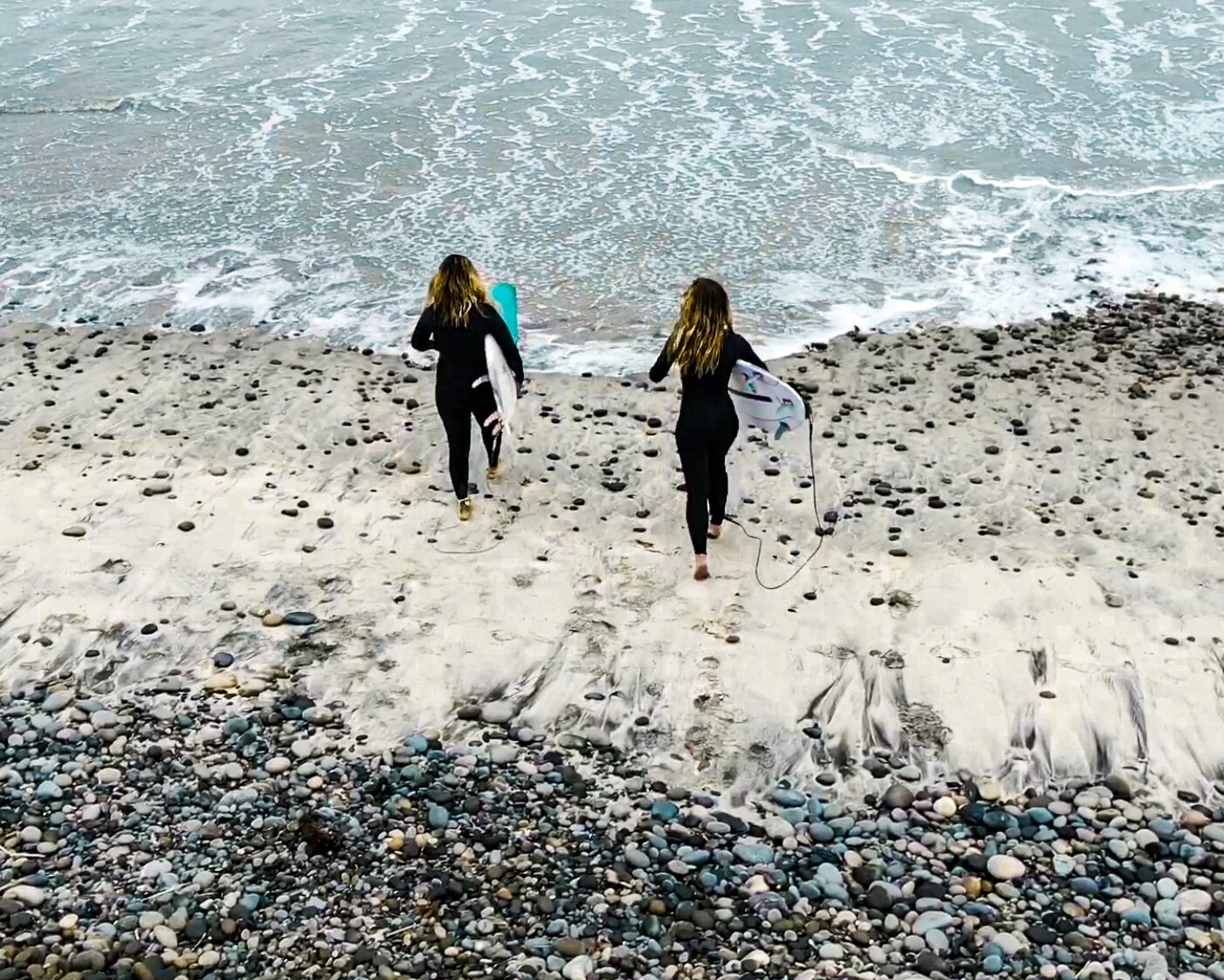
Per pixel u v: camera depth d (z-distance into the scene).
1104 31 20.28
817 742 7.07
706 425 8.26
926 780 6.79
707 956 5.58
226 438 10.43
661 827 6.41
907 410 10.97
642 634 7.96
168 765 6.83
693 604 8.26
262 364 11.91
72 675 7.58
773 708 7.31
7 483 9.66
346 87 19.03
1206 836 6.34
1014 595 8.26
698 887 6.02
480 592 8.40
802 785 6.78
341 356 12.09
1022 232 14.48
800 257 14.02
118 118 18.14
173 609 8.18
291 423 10.70
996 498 9.50
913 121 17.27
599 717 7.27
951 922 5.77
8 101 18.78
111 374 11.64
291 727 7.15
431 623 8.07
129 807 6.50
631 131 17.20
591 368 11.88
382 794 6.63
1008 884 6.03
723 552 8.84
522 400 11.16
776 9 21.78
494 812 6.50
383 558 8.79
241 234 14.69
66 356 12.03
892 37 20.30
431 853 6.20
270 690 7.46
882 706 7.30
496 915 5.81
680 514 9.37
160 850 6.19
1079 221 14.70
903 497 9.55
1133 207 14.99
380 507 9.44
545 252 14.15
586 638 7.93
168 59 20.50
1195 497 9.48
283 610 8.20
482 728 7.19
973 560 8.68
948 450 10.23
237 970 5.46
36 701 7.36
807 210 15.02
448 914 5.81
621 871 6.11
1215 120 17.09
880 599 8.24
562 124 17.50
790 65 19.31
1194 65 18.89
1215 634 7.82
